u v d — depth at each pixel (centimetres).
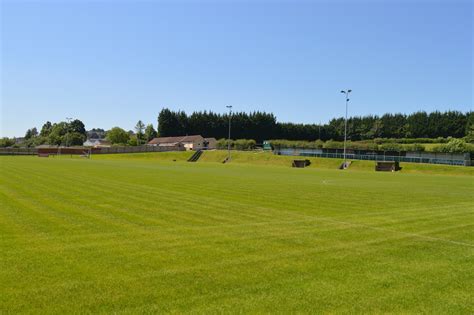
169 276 708
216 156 8869
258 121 16425
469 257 886
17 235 1013
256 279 701
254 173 4175
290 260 829
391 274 749
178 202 1688
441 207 1717
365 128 15350
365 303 603
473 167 5806
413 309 585
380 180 3575
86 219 1253
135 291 631
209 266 773
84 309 559
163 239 997
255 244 964
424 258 870
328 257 859
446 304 607
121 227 1139
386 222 1313
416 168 6119
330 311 570
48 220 1225
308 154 8075
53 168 4072
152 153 10062
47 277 689
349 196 2098
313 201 1842
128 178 2967
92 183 2477
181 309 565
